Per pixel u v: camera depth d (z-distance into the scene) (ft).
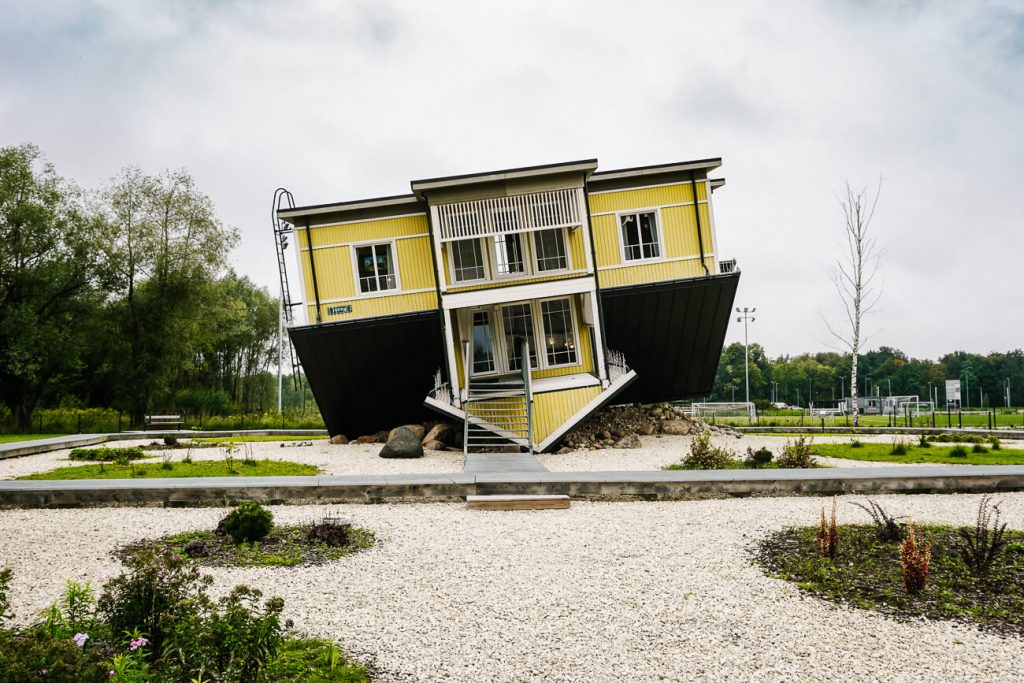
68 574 26.66
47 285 115.55
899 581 24.70
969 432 82.43
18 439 84.79
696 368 76.38
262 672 17.08
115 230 121.60
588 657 19.63
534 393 64.18
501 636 21.04
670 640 20.75
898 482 40.16
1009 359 416.26
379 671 18.62
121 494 38.09
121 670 15.16
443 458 59.72
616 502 38.88
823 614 22.43
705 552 28.91
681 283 67.62
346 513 36.55
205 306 131.34
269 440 84.94
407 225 70.23
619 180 69.31
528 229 65.67
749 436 78.95
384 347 69.36
